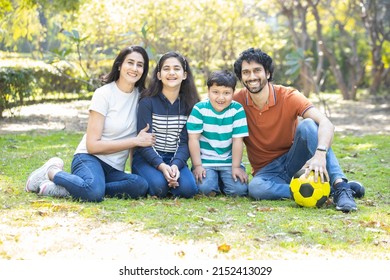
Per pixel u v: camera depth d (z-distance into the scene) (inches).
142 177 273.3
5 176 315.0
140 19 761.0
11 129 572.4
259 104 277.7
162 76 271.4
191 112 278.2
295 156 276.1
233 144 281.7
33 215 229.3
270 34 1186.0
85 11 794.8
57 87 911.0
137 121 275.3
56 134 536.1
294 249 197.0
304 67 1067.3
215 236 207.9
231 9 828.0
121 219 228.1
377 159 414.6
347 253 195.0
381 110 911.0
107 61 978.1
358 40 1412.4
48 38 1079.0
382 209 258.5
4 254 186.1
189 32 820.0
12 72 642.2
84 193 256.2
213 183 281.6
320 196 255.4
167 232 211.5
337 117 806.5
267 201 275.0
